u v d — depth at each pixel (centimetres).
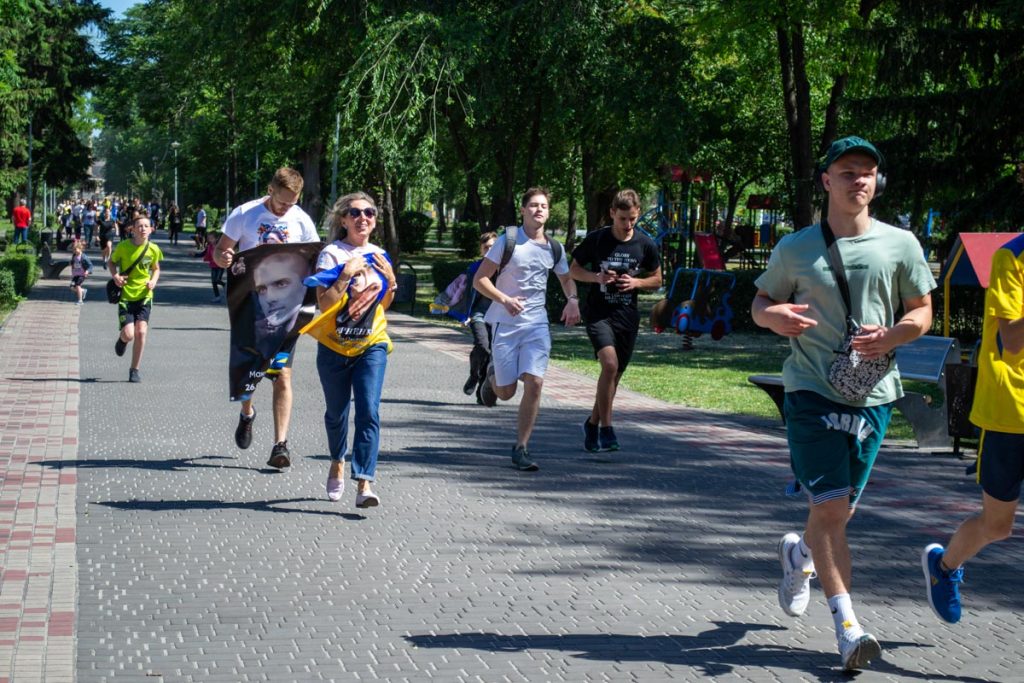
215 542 636
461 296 1293
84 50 5503
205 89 3978
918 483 865
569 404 1245
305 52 2691
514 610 535
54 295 2522
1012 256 461
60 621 497
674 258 3459
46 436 928
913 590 584
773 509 755
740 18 2295
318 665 459
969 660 483
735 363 1734
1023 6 1712
